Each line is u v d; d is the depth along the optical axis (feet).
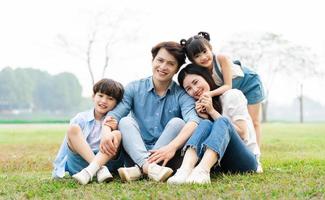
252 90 18.54
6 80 228.02
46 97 235.40
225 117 13.83
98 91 15.40
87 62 114.93
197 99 15.20
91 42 114.93
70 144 14.61
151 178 13.84
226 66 16.38
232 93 15.23
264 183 13.17
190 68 15.38
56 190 13.05
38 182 14.53
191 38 15.70
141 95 15.46
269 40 140.67
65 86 237.45
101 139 14.33
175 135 14.46
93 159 14.24
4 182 14.90
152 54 15.43
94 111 15.66
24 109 230.89
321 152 27.81
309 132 60.75
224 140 13.53
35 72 235.20
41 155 27.89
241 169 14.97
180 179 13.16
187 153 13.70
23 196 12.42
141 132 15.35
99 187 13.12
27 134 54.90
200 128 13.76
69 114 239.09
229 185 12.84
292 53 141.90
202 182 13.09
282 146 33.35
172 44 15.08
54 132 59.88
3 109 226.79
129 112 15.53
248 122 15.38
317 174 14.79
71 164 15.03
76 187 13.43
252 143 15.39
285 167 17.81
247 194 11.60
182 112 15.02
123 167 15.03
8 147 34.40
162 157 13.82
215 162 13.57
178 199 11.31
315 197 11.24
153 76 15.31
